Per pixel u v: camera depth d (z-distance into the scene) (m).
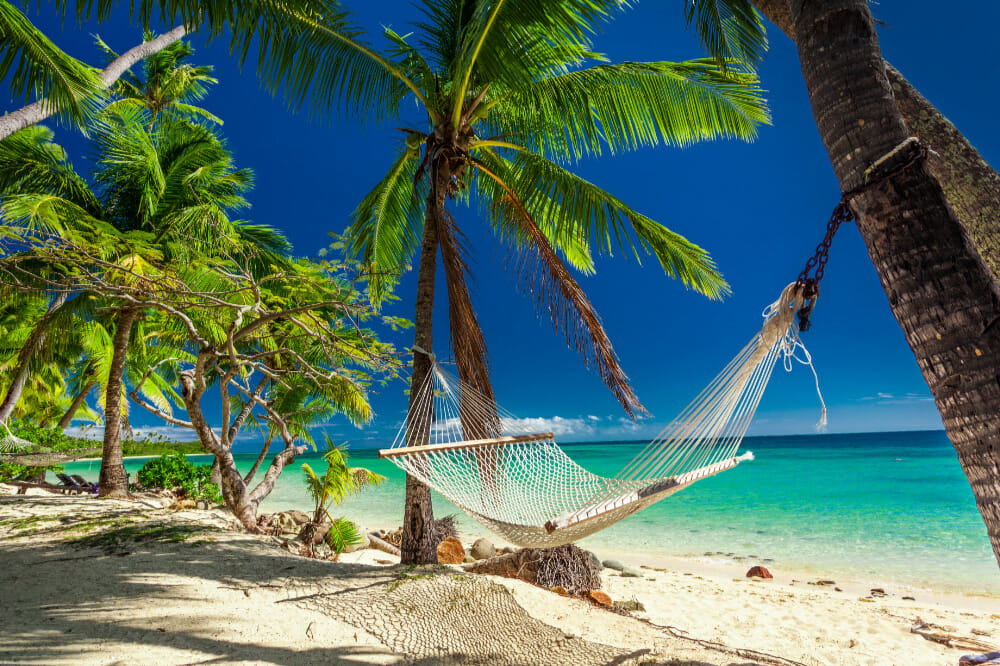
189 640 3.17
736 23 5.02
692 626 4.94
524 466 4.29
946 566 8.41
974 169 3.12
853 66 2.28
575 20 5.19
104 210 10.38
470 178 7.58
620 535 12.05
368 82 6.27
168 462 10.88
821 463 29.27
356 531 7.28
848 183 2.26
